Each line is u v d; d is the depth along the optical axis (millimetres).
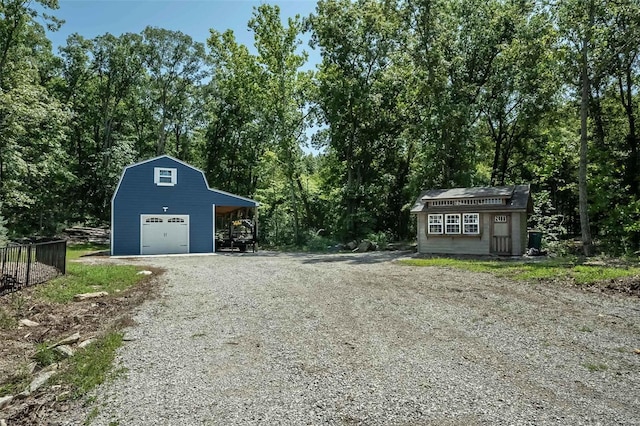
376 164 31234
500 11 24141
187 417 3574
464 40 25391
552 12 16594
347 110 27906
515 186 17938
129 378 4418
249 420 3512
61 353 5121
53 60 32156
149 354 5129
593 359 4824
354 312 7109
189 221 22188
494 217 17203
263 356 5047
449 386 4129
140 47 34000
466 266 12734
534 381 4230
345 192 28516
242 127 34688
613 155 20703
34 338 5812
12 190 21172
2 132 19344
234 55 29531
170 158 21891
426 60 23750
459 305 7516
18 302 7316
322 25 27109
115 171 31109
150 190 21359
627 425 3350
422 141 25484
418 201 20078
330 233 31094
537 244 18000
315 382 4270
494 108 24984
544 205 24219
